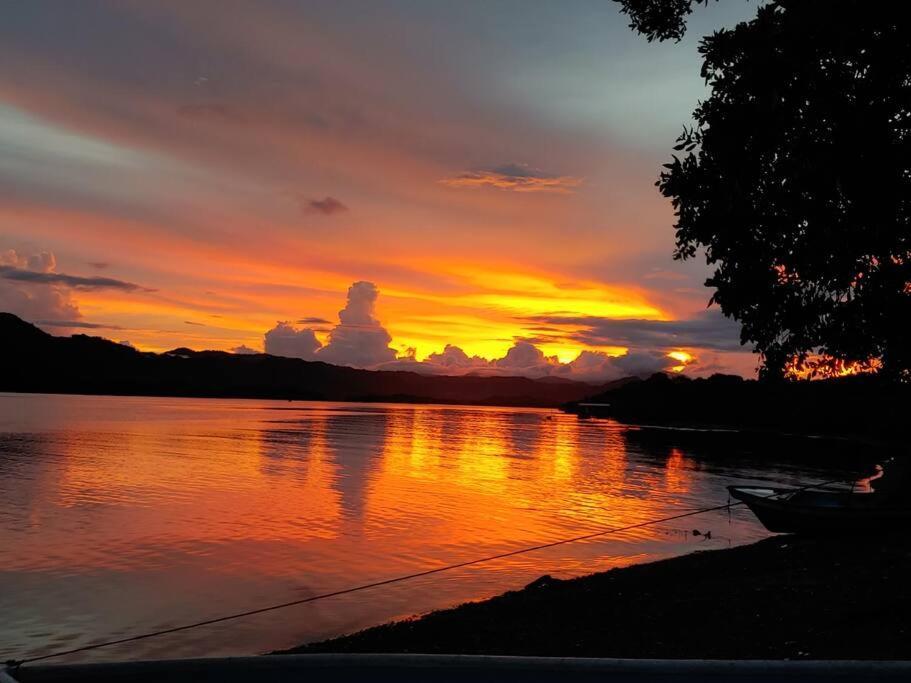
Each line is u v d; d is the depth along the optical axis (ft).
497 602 45.42
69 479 119.24
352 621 46.57
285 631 44.45
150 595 52.29
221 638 43.14
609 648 33.32
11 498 96.73
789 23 27.43
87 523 80.38
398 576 59.00
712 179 29.48
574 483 136.15
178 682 13.58
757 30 28.12
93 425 296.92
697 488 131.44
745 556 54.85
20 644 41.81
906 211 26.66
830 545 55.31
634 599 43.04
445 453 209.05
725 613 36.99
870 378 32.42
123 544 69.36
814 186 27.09
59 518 82.94
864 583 39.52
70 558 62.90
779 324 30.58
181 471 137.39
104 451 177.17
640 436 356.79
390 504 100.78
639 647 32.94
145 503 96.37
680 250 31.27
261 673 13.66
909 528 59.67
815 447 288.30
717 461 203.31
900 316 28.27
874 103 26.53
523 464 178.50
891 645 28.63
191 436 245.24
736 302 30.25
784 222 28.48
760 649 30.14
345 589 54.80
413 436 299.38
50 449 177.37
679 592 43.37
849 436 383.24
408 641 38.11
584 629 37.40
